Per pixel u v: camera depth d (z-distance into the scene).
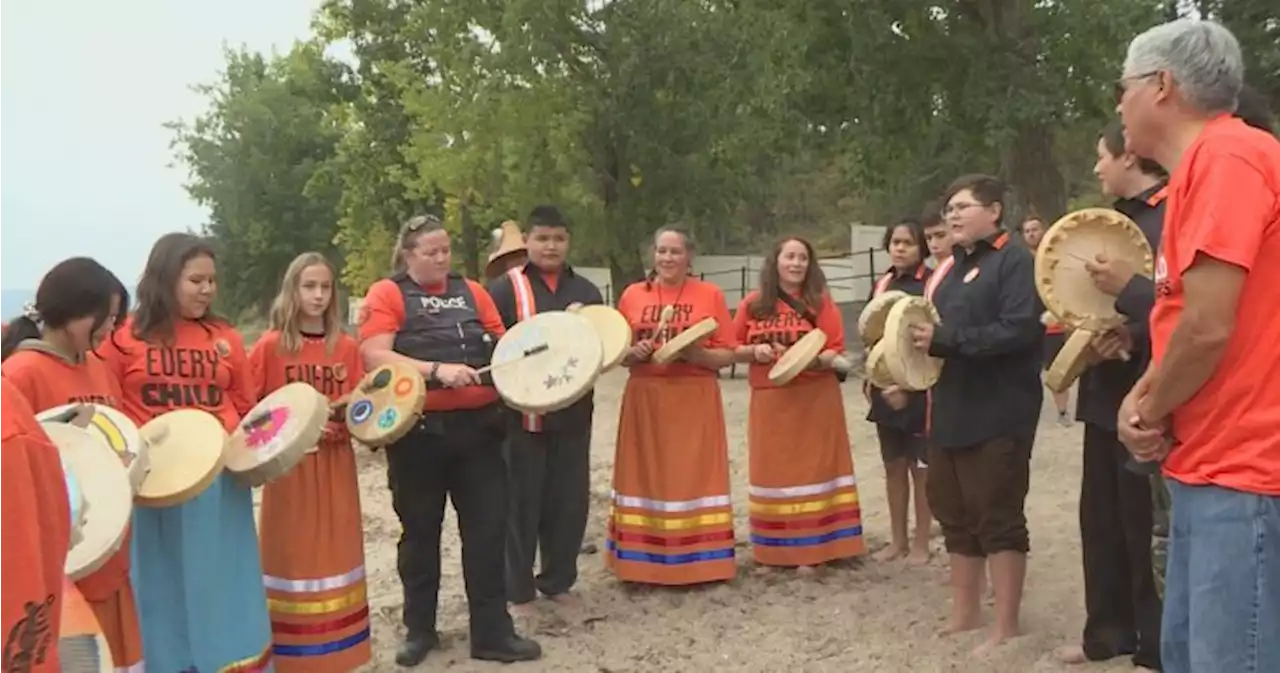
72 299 4.17
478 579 5.55
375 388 5.05
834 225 45.44
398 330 5.41
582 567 7.39
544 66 23.48
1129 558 4.88
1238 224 2.77
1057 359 4.41
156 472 4.13
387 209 32.78
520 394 5.09
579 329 5.26
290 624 5.04
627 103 23.53
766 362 6.88
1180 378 2.88
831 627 5.93
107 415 3.96
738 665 5.44
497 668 5.50
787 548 6.97
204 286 4.73
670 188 24.38
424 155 25.09
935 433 5.39
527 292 6.39
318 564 5.06
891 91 15.56
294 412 4.65
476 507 5.49
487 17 23.58
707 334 6.43
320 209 51.34
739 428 12.55
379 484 10.60
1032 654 5.16
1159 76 3.04
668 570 6.66
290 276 5.29
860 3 14.96
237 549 4.66
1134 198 4.57
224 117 51.75
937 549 7.36
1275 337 2.85
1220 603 2.89
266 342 5.30
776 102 15.91
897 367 4.95
